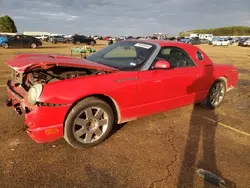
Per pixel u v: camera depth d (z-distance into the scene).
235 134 4.20
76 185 2.66
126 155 3.32
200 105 5.65
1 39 24.92
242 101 6.35
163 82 4.07
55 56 3.85
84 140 3.38
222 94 5.59
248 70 12.42
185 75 4.45
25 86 3.59
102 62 4.14
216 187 2.74
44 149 3.37
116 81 3.50
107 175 2.86
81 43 37.81
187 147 3.63
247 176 2.98
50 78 3.55
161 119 4.71
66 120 3.17
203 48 34.38
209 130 4.32
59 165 3.01
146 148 3.54
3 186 2.59
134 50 4.27
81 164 3.06
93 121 3.41
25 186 2.61
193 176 2.92
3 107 4.87
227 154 3.49
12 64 3.36
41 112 2.96
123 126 4.26
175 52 4.45
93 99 3.33
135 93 3.74
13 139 3.59
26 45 25.86
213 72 5.09
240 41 46.81
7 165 2.96
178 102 4.52
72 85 3.13
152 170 3.00
